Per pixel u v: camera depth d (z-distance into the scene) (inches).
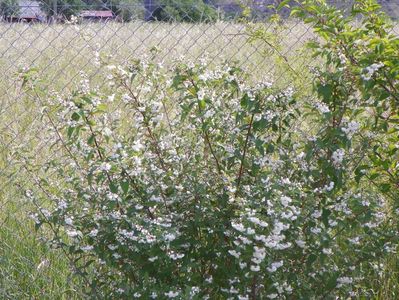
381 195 130.0
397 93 114.7
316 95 129.6
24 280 142.6
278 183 104.7
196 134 116.0
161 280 111.7
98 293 121.3
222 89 114.0
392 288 137.3
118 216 109.5
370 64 110.8
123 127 131.1
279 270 107.3
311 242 108.9
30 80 119.6
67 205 113.3
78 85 121.0
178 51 146.5
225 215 110.7
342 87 111.7
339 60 112.0
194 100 111.6
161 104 111.9
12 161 139.8
